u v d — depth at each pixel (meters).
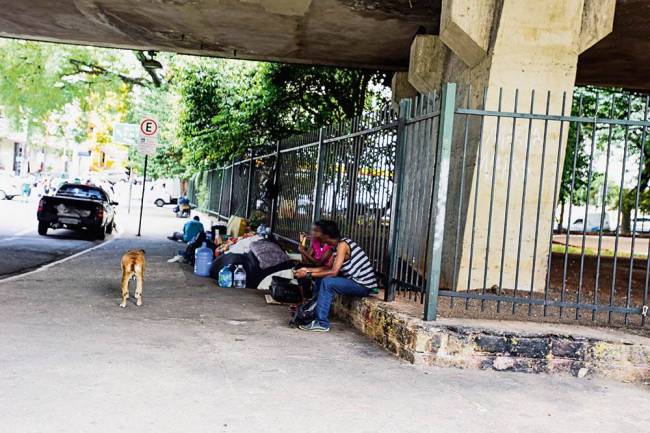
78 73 28.77
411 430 3.96
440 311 6.33
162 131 35.50
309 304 6.80
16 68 25.89
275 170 13.94
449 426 4.08
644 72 13.83
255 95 17.08
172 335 6.04
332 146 9.98
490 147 7.66
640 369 5.54
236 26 11.80
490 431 4.05
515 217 7.75
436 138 6.25
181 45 13.79
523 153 7.71
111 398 4.15
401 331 5.75
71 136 44.66
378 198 7.69
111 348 5.39
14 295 7.57
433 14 10.18
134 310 7.16
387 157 7.42
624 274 13.62
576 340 5.56
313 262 7.89
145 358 5.15
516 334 5.53
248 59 14.55
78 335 5.78
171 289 8.85
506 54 7.64
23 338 5.54
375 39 11.85
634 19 9.93
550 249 6.27
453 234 8.09
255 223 15.38
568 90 7.72
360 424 3.99
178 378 4.68
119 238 17.33
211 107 18.59
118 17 11.81
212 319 6.95
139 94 37.38
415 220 6.77
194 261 11.46
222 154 18.98
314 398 4.43
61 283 8.74
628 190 29.53
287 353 5.64
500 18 7.56
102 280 9.25
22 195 35.31
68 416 3.79
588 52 12.17
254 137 18.11
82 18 12.05
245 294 8.79
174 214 31.69
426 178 6.69
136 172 50.28
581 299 7.84
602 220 6.05
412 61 10.17
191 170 31.81
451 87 5.83
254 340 6.06
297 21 11.11
